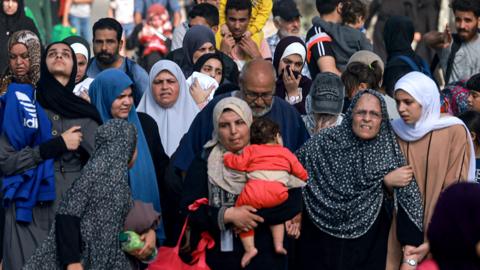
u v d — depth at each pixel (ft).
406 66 64.08
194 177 49.73
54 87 53.62
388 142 51.13
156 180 53.62
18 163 52.47
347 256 51.31
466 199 32.94
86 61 66.18
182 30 76.59
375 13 96.27
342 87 55.01
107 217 46.24
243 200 48.42
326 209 51.13
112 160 46.65
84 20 107.45
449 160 51.52
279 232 49.06
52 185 52.70
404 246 51.06
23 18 79.97
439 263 33.24
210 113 51.93
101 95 54.49
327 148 51.37
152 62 91.66
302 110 61.77
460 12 72.74
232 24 72.02
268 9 75.31
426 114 51.42
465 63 73.00
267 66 51.37
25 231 52.90
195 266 49.55
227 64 67.97
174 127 58.18
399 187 50.78
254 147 48.73
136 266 47.83
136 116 54.60
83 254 46.19
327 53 68.49
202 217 48.96
